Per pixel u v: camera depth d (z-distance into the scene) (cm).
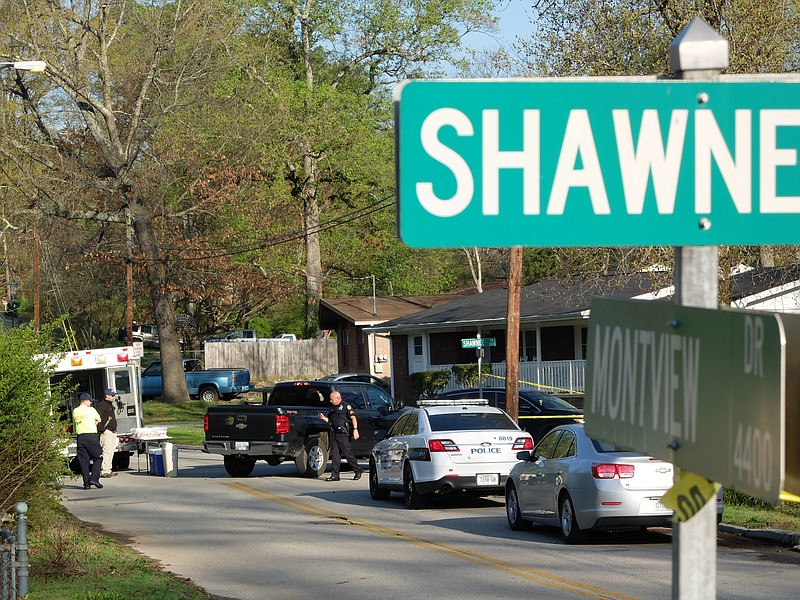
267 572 2373
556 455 2816
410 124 488
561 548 2634
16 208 8869
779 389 378
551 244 490
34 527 2631
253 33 10762
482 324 7138
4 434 2523
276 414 4728
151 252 9175
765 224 491
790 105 490
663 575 2219
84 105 8588
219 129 9438
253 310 13088
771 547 2577
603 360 521
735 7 4100
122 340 11688
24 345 2650
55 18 8169
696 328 439
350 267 12188
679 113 491
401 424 3794
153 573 2270
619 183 491
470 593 2078
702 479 441
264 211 10462
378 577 2284
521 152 490
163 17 8719
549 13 4491
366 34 10712
